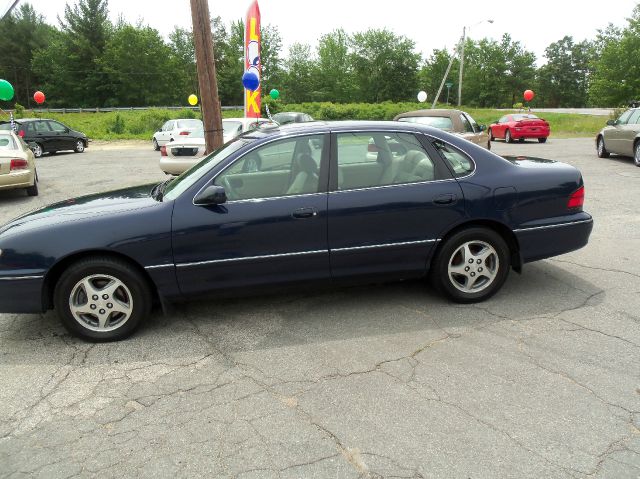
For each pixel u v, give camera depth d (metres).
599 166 12.90
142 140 31.52
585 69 98.31
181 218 3.92
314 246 4.10
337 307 4.50
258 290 4.15
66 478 2.52
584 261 5.57
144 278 4.00
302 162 4.14
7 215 9.02
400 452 2.63
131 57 72.44
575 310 4.30
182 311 4.51
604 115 37.66
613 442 2.67
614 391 3.12
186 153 11.60
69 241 3.82
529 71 90.19
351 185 4.16
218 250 3.98
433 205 4.20
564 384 3.20
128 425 2.93
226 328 4.16
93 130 36.06
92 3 72.75
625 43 40.81
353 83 83.88
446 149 4.36
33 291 3.84
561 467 2.50
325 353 3.70
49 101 75.44
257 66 15.58
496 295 4.66
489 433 2.76
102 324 3.98
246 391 3.23
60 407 3.13
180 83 77.62
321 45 84.12
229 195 4.04
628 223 7.15
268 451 2.67
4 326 4.36
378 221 4.14
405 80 82.19
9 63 78.50
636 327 3.96
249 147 4.12
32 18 82.25
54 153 22.81
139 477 2.51
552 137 27.53
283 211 4.01
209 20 7.32
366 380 3.32
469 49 88.94
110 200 4.37
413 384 3.25
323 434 2.79
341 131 4.23
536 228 4.42
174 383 3.37
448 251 4.32
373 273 4.27
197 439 2.78
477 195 4.27
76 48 73.00
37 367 3.63
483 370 3.39
